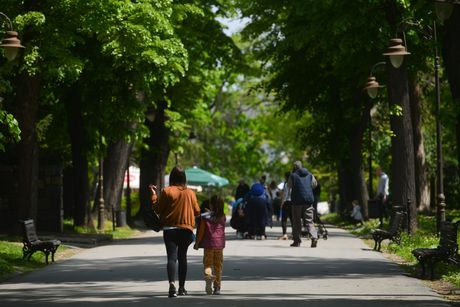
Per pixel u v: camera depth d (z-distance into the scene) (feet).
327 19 256.52
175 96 410.93
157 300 120.98
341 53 266.77
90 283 146.82
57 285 143.74
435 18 193.77
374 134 472.44
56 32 239.09
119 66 273.54
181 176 127.95
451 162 465.47
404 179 253.03
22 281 151.12
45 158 305.53
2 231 297.74
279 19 379.76
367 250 221.05
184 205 126.82
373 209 343.26
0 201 302.86
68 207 380.78
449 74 190.90
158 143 426.10
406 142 255.09
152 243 265.13
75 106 294.87
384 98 378.12
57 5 236.84
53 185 304.71
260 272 162.30
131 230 352.49
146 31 248.93
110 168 353.72
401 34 253.85
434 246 205.16
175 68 267.39
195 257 201.26
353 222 372.58
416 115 385.70
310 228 234.79
